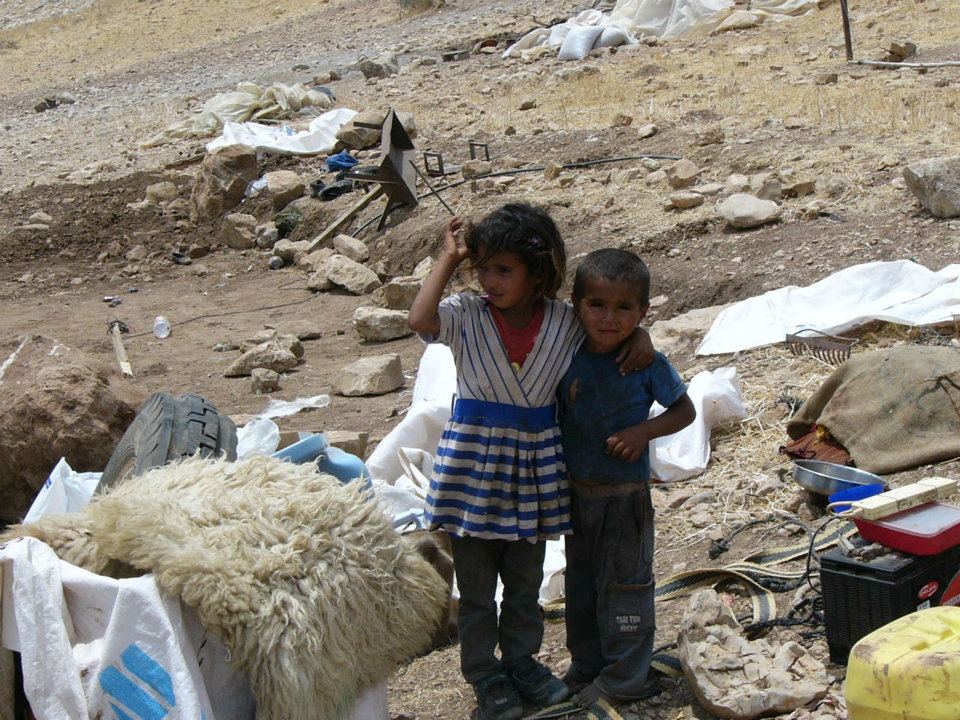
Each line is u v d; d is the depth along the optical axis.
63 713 2.84
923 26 18.39
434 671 4.30
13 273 15.52
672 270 9.98
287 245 14.84
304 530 3.11
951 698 2.69
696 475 5.79
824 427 5.47
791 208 10.33
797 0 22.05
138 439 4.64
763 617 3.97
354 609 3.10
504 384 3.44
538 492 3.49
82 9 42.69
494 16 28.59
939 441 5.10
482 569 3.62
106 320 13.02
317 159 17.19
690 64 18.53
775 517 4.98
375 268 13.33
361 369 9.44
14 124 25.72
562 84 18.73
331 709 3.05
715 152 12.61
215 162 16.30
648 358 3.43
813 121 12.96
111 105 26.42
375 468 5.93
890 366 5.40
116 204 16.97
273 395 9.66
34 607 2.88
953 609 3.05
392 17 32.28
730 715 3.40
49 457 6.80
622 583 3.56
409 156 14.14
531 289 3.41
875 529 3.54
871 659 2.83
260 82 25.31
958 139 11.16
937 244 8.68
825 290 7.82
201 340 11.88
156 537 2.99
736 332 7.75
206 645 3.01
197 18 37.59
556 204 12.41
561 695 3.70
